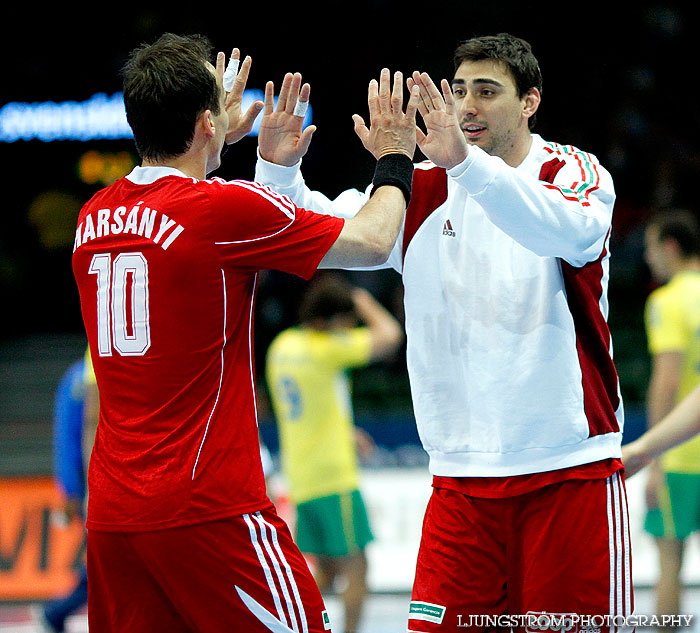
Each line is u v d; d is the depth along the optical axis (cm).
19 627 2294
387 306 4309
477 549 945
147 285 848
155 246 847
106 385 877
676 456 1752
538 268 931
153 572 855
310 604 886
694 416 1148
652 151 4959
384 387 4028
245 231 852
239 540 852
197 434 845
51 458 3831
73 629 2194
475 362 945
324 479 2020
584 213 870
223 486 848
